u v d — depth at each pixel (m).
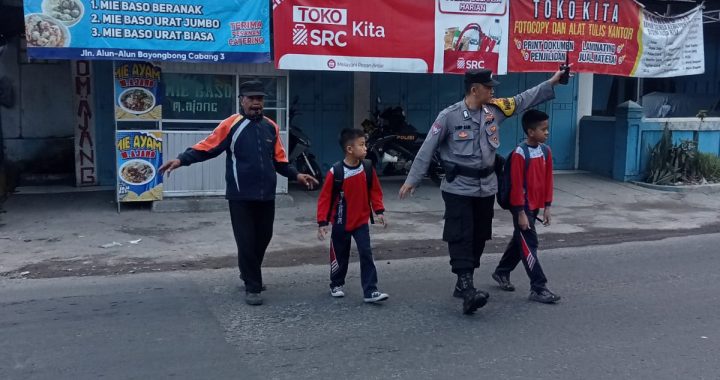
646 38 11.52
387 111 12.59
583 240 9.16
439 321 5.76
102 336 5.29
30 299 6.23
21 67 11.90
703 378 4.60
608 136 13.57
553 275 7.34
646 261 8.02
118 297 6.33
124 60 9.16
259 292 6.21
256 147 6.09
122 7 8.95
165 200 10.00
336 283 6.43
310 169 11.71
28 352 4.94
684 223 10.28
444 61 10.30
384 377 4.57
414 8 10.07
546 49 10.84
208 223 9.42
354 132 6.07
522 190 6.15
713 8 14.85
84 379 4.48
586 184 13.01
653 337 5.41
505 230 9.66
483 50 10.48
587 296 6.54
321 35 9.70
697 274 7.43
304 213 10.26
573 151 14.32
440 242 8.86
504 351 5.07
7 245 8.15
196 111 10.16
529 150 6.17
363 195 6.18
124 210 10.02
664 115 15.93
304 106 12.79
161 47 9.17
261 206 6.25
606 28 11.17
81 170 11.58
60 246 8.15
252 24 9.47
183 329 5.48
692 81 17.09
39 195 10.97
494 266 7.73
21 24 10.75
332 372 4.64
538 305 6.24
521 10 10.63
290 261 7.86
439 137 5.81
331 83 12.88
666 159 13.02
